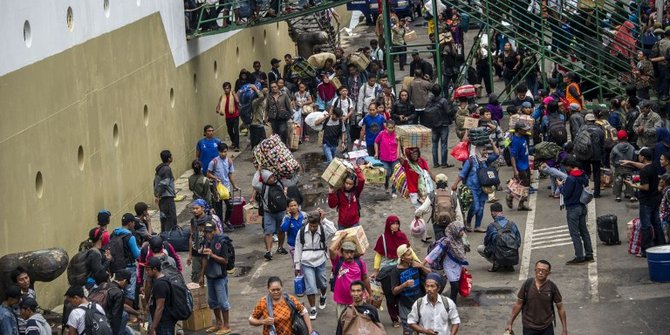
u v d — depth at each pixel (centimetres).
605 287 3250
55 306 3366
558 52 5712
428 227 3909
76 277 2994
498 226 3422
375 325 2533
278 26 6956
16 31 3191
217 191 4031
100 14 3938
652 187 3403
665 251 3247
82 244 3105
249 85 5234
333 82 5453
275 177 3706
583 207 3425
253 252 3841
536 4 5931
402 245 2861
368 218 4109
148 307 2847
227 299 3086
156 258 2756
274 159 3841
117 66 4103
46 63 3403
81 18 3741
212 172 4075
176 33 4925
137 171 4300
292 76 5906
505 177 4453
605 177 4244
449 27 6506
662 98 5028
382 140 4362
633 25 5638
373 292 3077
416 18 9044
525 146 4041
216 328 3105
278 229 3741
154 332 2770
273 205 3684
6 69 3117
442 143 4706
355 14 9656
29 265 2902
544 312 2606
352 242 2908
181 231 3725
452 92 5850
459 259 3045
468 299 3234
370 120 4578
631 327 2953
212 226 3050
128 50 4244
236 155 5262
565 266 3453
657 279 3253
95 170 3809
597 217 3756
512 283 3344
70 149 3575
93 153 3797
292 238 3409
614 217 3603
